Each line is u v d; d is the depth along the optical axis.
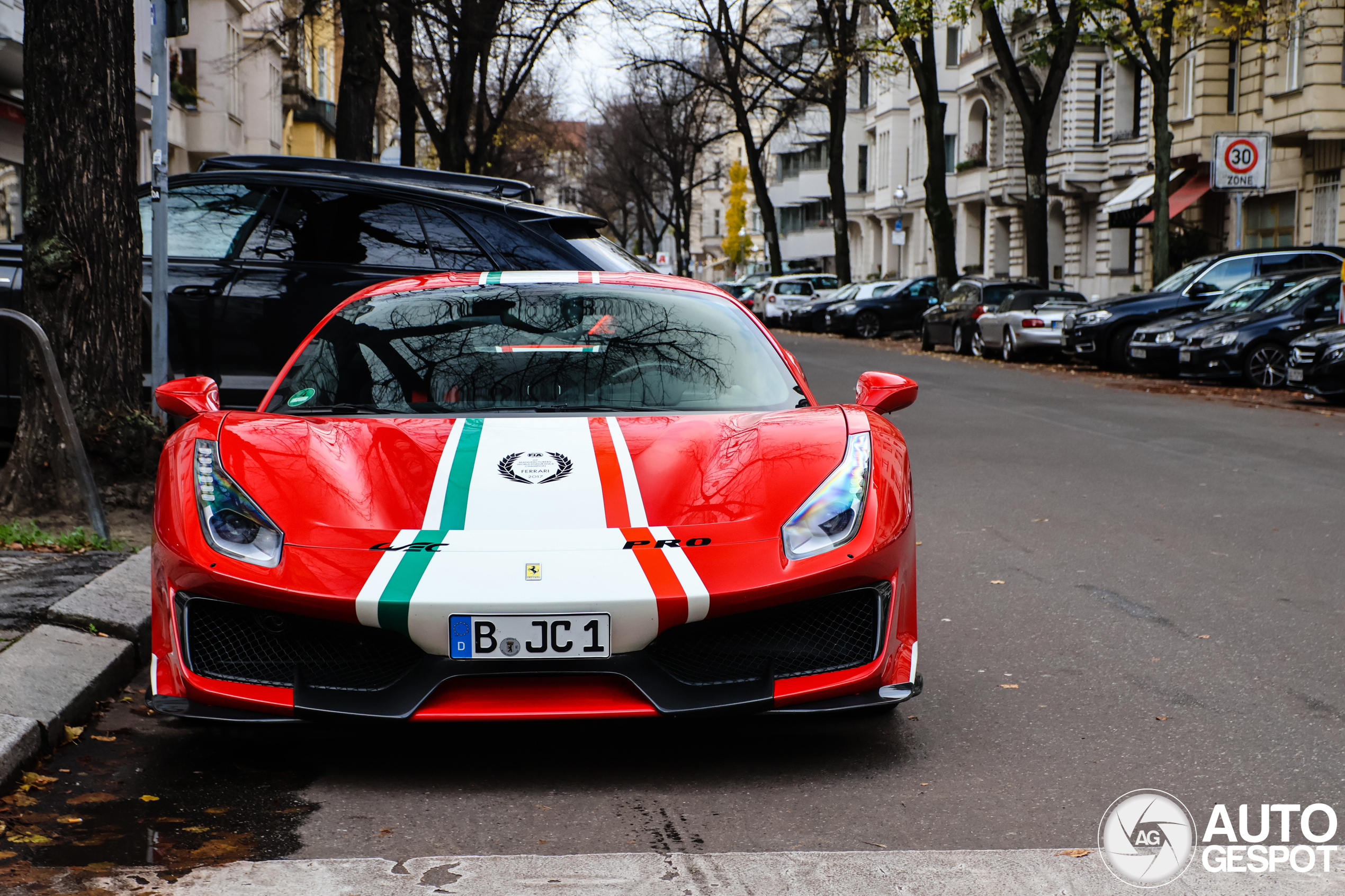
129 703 4.48
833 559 3.69
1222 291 21.20
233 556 3.66
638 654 3.58
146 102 26.94
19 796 3.58
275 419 4.31
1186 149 33.88
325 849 3.23
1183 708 4.41
